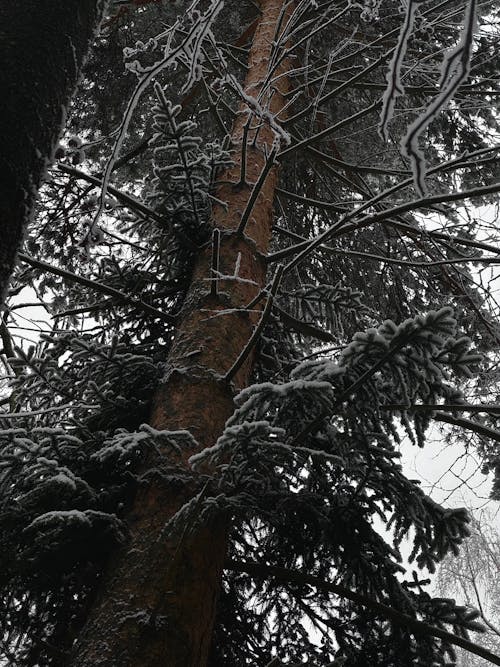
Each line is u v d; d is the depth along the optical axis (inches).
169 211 138.9
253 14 283.4
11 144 45.8
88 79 267.7
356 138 265.6
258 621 141.8
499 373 207.2
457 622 115.0
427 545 119.1
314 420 93.0
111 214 164.6
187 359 115.0
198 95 250.5
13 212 45.2
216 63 208.4
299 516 127.3
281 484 114.7
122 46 267.6
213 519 94.7
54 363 116.5
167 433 92.6
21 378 122.4
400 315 247.8
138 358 115.4
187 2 256.7
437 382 97.7
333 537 120.6
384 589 118.8
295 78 216.1
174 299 153.1
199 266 138.5
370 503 119.1
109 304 143.2
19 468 94.9
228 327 122.2
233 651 136.3
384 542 119.3
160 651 77.1
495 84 217.5
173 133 116.6
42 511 100.4
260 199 160.1
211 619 87.5
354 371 90.5
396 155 237.8
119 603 81.7
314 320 158.2
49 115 49.9
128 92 270.1
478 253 217.5
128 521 92.7
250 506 91.9
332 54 148.5
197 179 132.1
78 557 101.4
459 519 109.5
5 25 50.6
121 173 264.2
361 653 126.3
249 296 132.5
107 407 113.1
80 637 80.8
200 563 88.5
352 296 150.1
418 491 112.2
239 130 181.6
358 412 98.4
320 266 247.1
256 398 81.7
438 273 228.2
